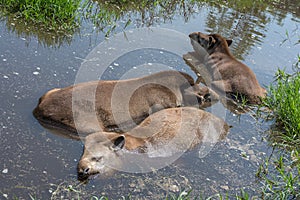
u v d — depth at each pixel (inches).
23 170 179.3
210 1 477.1
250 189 194.2
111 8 393.4
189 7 441.1
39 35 312.5
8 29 310.5
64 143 201.9
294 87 270.7
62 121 210.5
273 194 192.2
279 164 212.4
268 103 269.1
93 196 171.5
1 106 217.0
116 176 188.9
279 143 234.1
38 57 278.7
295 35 407.8
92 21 354.0
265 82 306.0
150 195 180.7
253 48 363.3
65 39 315.0
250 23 426.6
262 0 521.3
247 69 293.3
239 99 280.2
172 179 193.0
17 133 200.8
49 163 186.7
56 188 173.6
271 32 408.5
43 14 325.7
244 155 218.5
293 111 247.0
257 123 253.8
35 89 238.8
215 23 410.6
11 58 268.4
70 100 213.5
